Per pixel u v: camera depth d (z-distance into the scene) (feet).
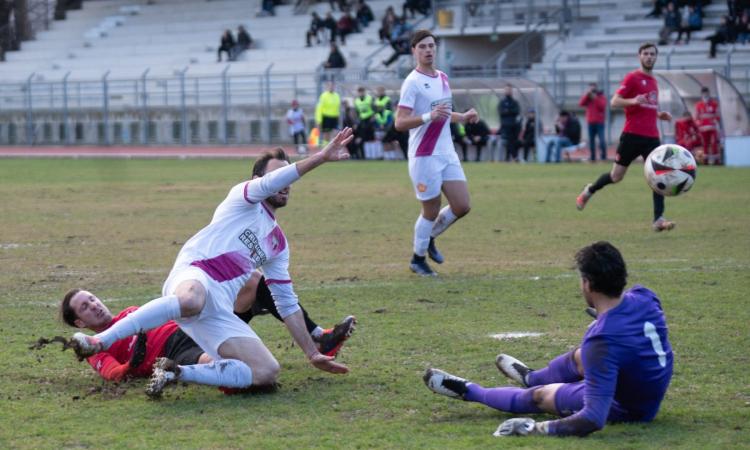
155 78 213.25
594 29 194.59
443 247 62.80
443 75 51.52
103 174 136.67
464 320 40.57
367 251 61.36
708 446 24.72
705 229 69.62
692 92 141.90
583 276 25.38
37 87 237.86
